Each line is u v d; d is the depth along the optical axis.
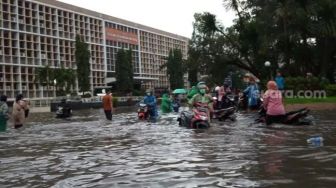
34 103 50.12
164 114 27.20
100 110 43.16
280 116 15.82
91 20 73.56
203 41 47.66
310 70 43.94
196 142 11.62
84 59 60.12
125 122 21.84
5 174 8.02
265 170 7.31
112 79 75.31
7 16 55.47
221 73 47.38
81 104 47.66
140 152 10.18
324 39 42.00
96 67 74.12
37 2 60.28
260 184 6.31
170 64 84.56
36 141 13.94
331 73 45.22
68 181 7.18
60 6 65.06
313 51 42.53
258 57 42.38
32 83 58.84
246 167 7.65
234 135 12.96
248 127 15.38
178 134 14.12
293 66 42.28
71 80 58.19
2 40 54.53
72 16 68.12
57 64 63.88
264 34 40.34
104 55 76.69
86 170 8.11
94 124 21.25
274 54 41.69
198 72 50.19
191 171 7.54
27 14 58.94
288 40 39.41
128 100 56.16
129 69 73.25
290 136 12.10
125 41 84.56
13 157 10.30
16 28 56.69
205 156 9.10
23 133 17.28
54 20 64.06
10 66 55.59
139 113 24.05
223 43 46.56
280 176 6.79
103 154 10.13
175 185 6.52
